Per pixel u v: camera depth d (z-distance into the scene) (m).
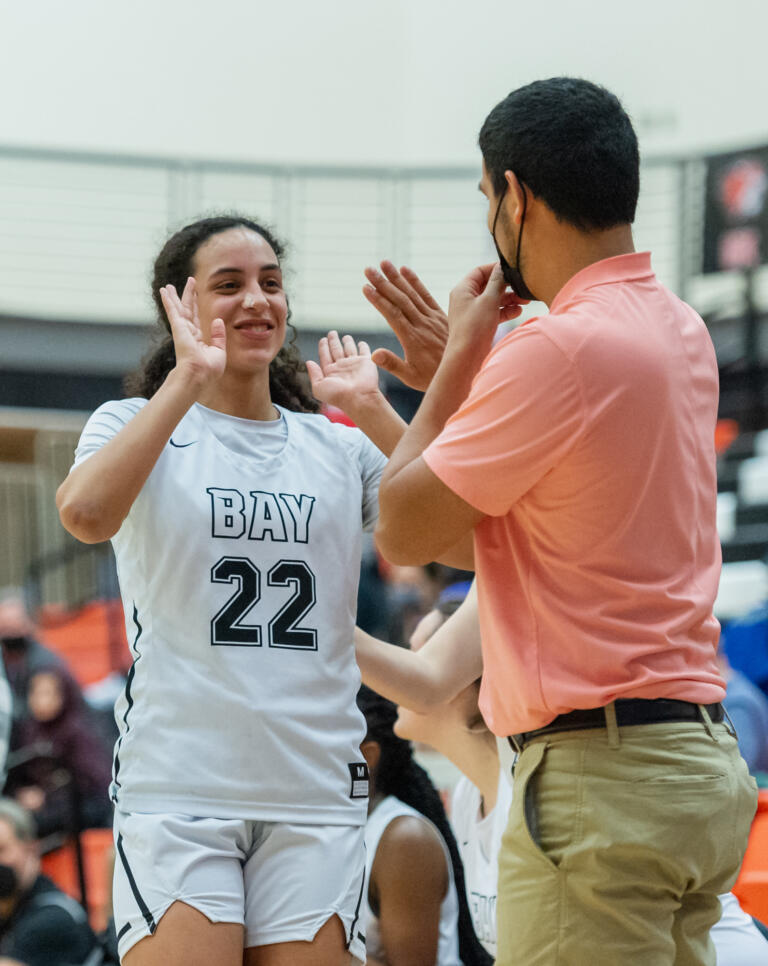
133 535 4.64
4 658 13.80
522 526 4.08
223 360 4.58
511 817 4.10
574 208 4.09
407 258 26.03
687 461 4.04
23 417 22.81
